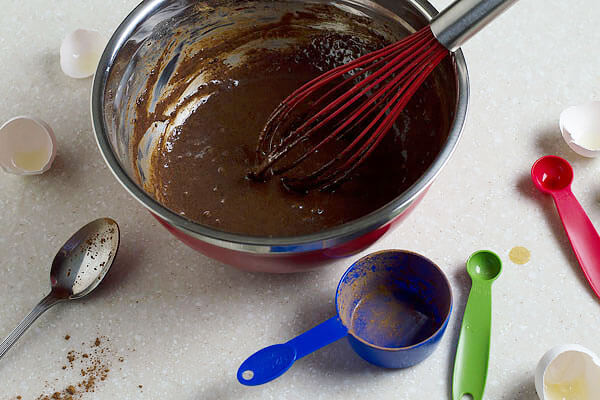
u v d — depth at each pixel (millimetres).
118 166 629
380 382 678
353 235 607
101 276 729
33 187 795
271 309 717
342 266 734
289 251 605
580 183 762
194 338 708
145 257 750
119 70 708
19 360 707
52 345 713
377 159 760
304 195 737
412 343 679
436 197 763
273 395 678
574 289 711
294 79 819
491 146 788
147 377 693
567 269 721
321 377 683
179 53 774
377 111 777
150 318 720
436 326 685
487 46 851
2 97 852
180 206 745
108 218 750
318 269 731
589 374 648
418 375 678
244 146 775
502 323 699
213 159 771
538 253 730
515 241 737
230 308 720
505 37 855
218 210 737
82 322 722
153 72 757
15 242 767
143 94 754
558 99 810
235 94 814
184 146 785
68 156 811
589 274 710
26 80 862
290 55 818
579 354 650
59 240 765
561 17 865
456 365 670
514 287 715
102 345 710
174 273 741
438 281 678
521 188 763
